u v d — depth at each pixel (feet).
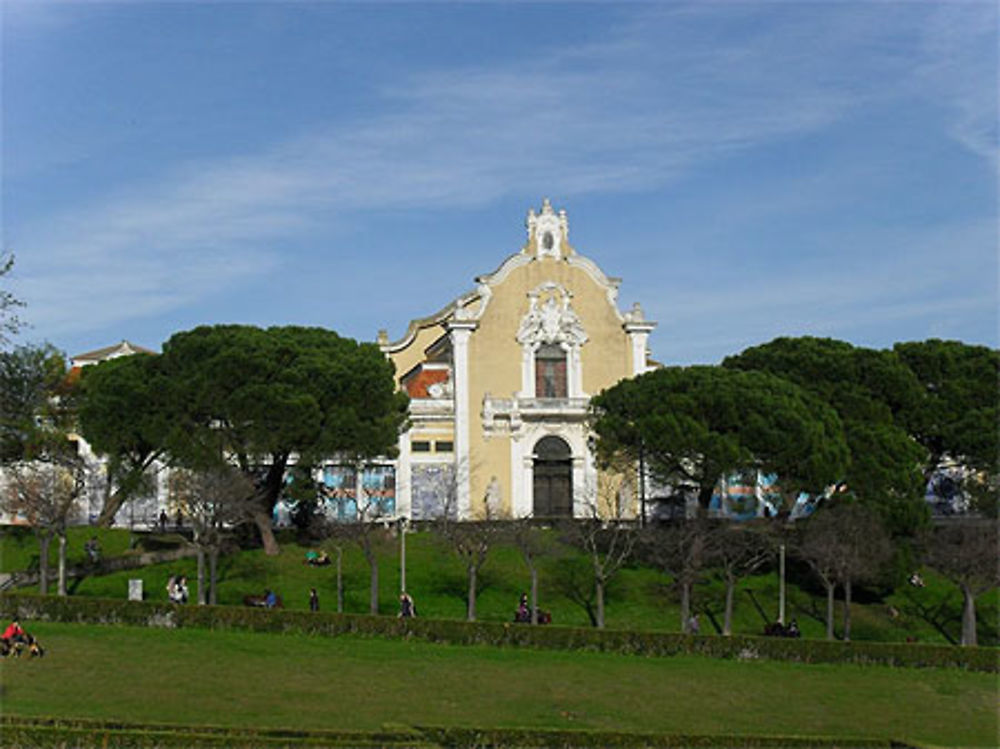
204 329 296.51
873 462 273.13
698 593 268.82
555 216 359.66
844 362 296.51
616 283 361.30
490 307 353.72
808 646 213.25
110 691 164.86
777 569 284.61
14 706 153.07
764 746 156.25
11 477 291.79
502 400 348.18
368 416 292.81
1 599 208.64
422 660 194.39
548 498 349.41
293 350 290.15
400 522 293.02
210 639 199.31
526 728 152.87
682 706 178.40
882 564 260.62
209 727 143.84
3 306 207.72
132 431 281.74
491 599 261.44
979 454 286.46
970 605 245.04
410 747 142.82
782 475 271.49
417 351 396.57
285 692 170.60
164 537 300.20
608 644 210.38
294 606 251.80
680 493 301.43
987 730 176.96
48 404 312.71
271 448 278.67
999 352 304.91
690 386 280.10
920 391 295.69
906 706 187.62
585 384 355.15
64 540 239.50
